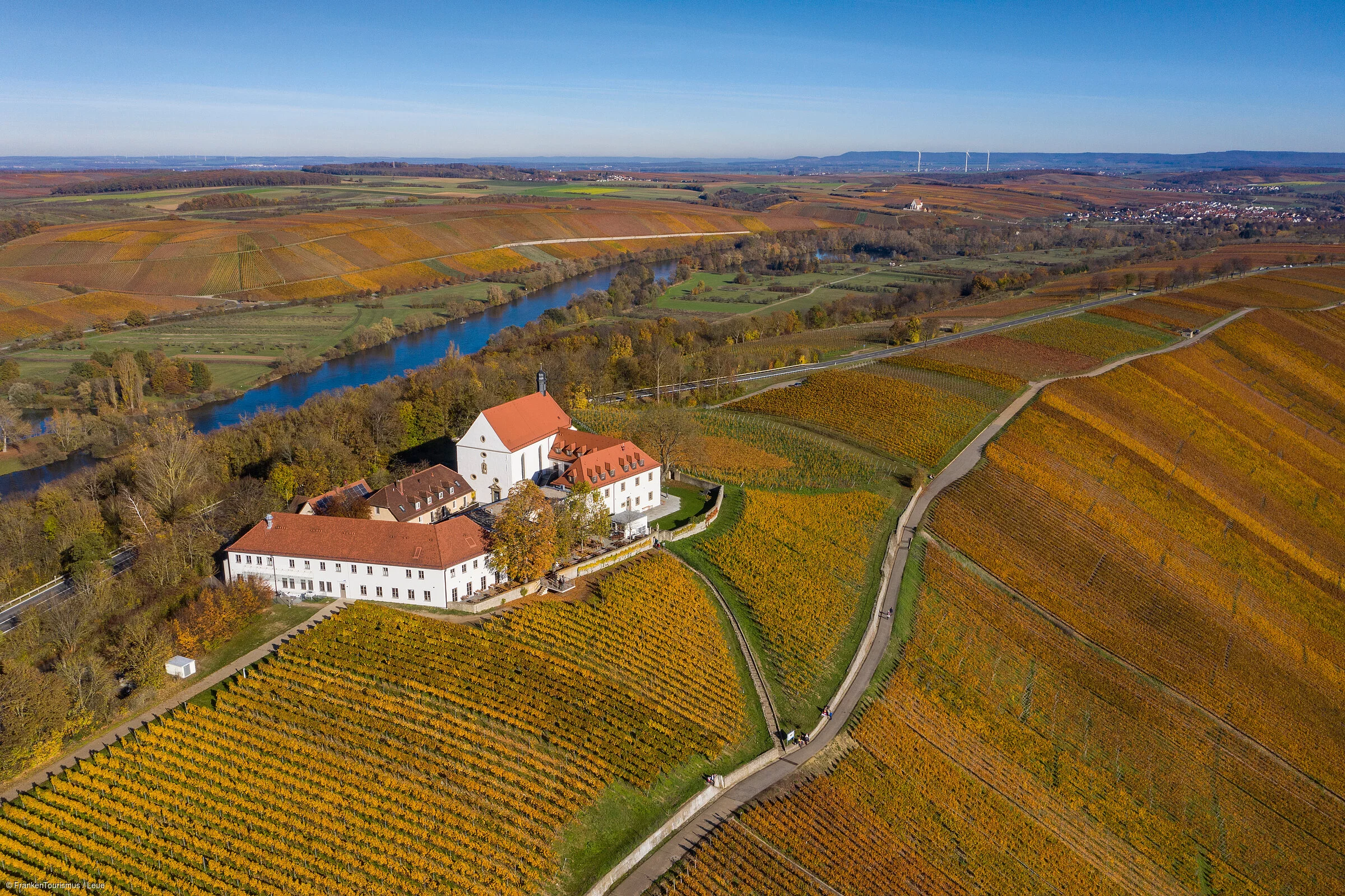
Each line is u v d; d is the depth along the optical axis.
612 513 117.50
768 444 151.25
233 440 134.75
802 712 87.56
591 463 116.62
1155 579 128.38
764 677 91.56
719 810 73.88
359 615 87.94
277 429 139.88
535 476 123.94
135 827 61.34
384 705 75.44
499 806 67.75
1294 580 139.12
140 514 110.50
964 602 111.69
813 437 156.12
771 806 74.06
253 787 65.69
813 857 70.31
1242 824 90.75
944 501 134.75
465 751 72.12
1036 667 104.31
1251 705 109.00
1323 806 96.81
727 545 113.06
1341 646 127.75
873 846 73.38
